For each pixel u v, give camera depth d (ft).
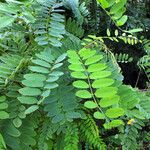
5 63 1.51
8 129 1.40
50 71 1.42
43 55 1.48
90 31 2.55
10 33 1.75
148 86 2.30
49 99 1.44
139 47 2.79
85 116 1.49
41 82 1.35
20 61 1.48
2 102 1.42
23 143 1.44
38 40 1.64
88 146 1.68
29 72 1.52
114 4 1.67
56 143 1.60
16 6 1.58
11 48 1.72
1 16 1.52
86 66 1.39
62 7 2.39
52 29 1.69
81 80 1.36
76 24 2.18
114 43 2.79
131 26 2.77
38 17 1.73
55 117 1.40
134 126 1.70
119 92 1.52
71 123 1.51
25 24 1.79
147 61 2.27
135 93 1.61
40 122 1.56
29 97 1.32
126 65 2.84
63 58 1.47
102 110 1.31
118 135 1.73
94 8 2.57
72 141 1.50
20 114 1.41
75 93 1.43
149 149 1.94
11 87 1.47
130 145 1.69
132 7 3.03
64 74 1.54
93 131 1.59
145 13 3.13
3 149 1.35
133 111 1.51
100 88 1.27
